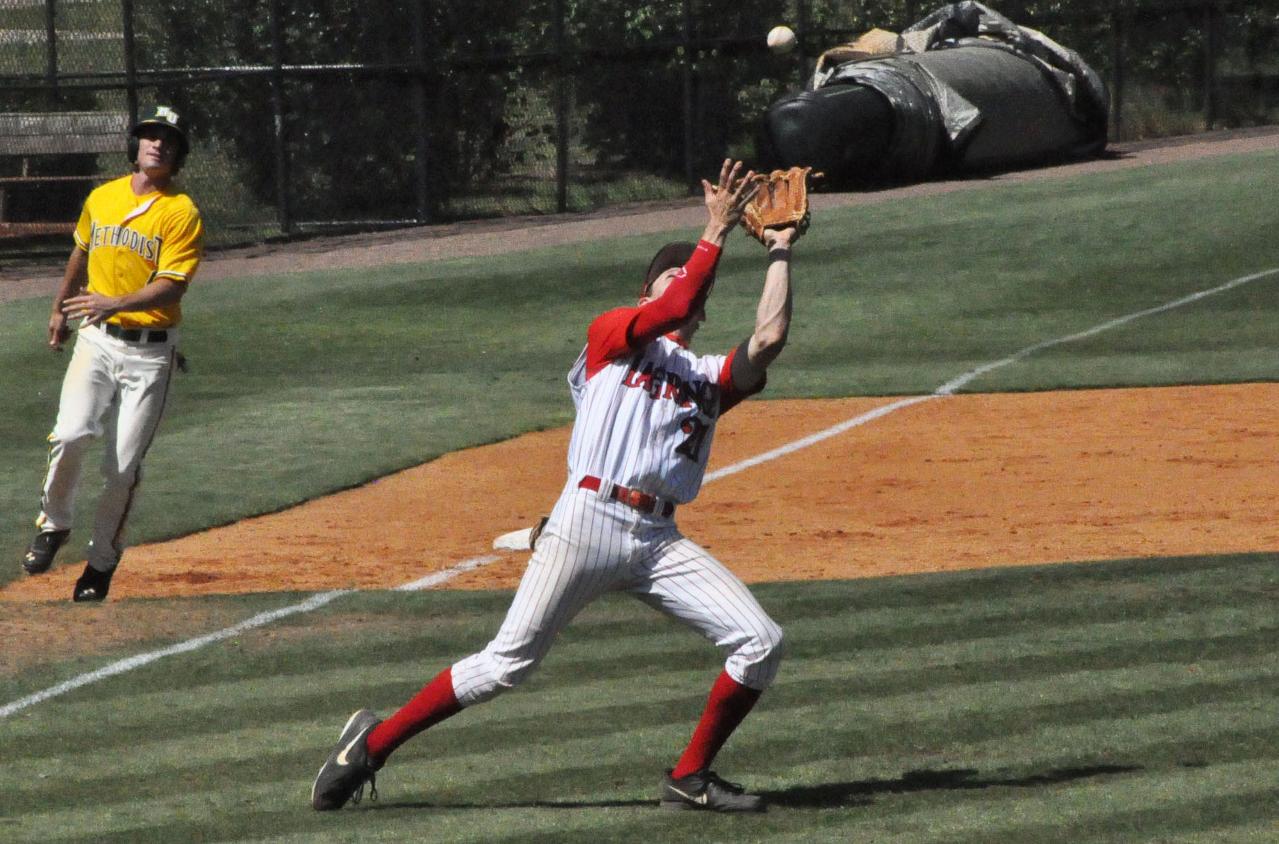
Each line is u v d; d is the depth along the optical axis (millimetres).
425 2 86188
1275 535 31172
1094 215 76875
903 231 75625
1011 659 23625
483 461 40625
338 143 84375
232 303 64750
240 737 20953
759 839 17203
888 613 26281
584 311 63156
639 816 17922
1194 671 22812
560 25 89938
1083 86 98938
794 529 33281
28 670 23797
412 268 72000
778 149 87688
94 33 82875
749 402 47812
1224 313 58438
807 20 102812
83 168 80750
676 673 23438
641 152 95000
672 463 17516
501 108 89000
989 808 17969
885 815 17812
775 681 22844
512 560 30844
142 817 18125
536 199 91250
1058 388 48438
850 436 42969
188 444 42219
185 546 32406
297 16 83562
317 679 23422
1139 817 17594
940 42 100250
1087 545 30891
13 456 40875
